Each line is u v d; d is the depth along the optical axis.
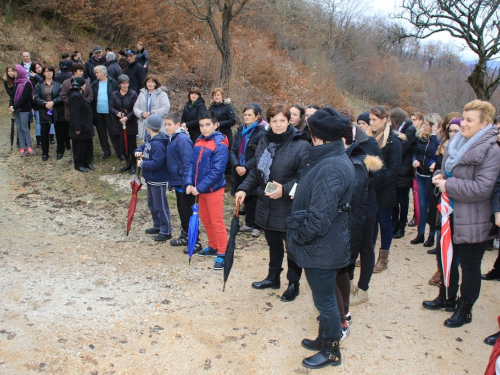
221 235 4.69
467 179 3.40
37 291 3.94
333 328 3.01
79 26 13.84
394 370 3.13
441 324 3.78
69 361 3.03
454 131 4.61
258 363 3.14
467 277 3.61
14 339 3.22
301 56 18.41
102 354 3.13
